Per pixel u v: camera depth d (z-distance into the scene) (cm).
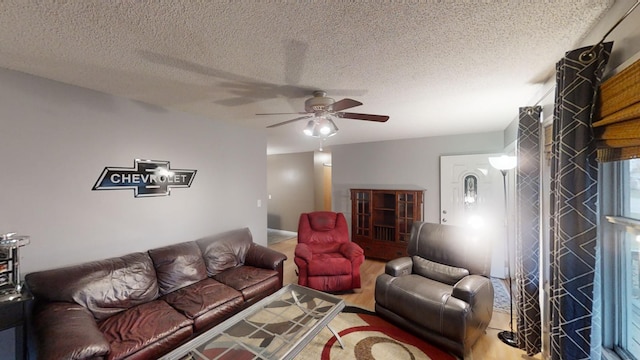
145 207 268
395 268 270
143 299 224
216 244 303
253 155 396
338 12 121
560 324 138
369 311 283
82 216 223
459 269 258
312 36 142
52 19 126
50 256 206
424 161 457
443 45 152
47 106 204
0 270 172
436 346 221
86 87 221
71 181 217
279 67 180
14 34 139
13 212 190
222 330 193
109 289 208
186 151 305
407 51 158
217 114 310
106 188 238
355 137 460
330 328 226
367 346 222
